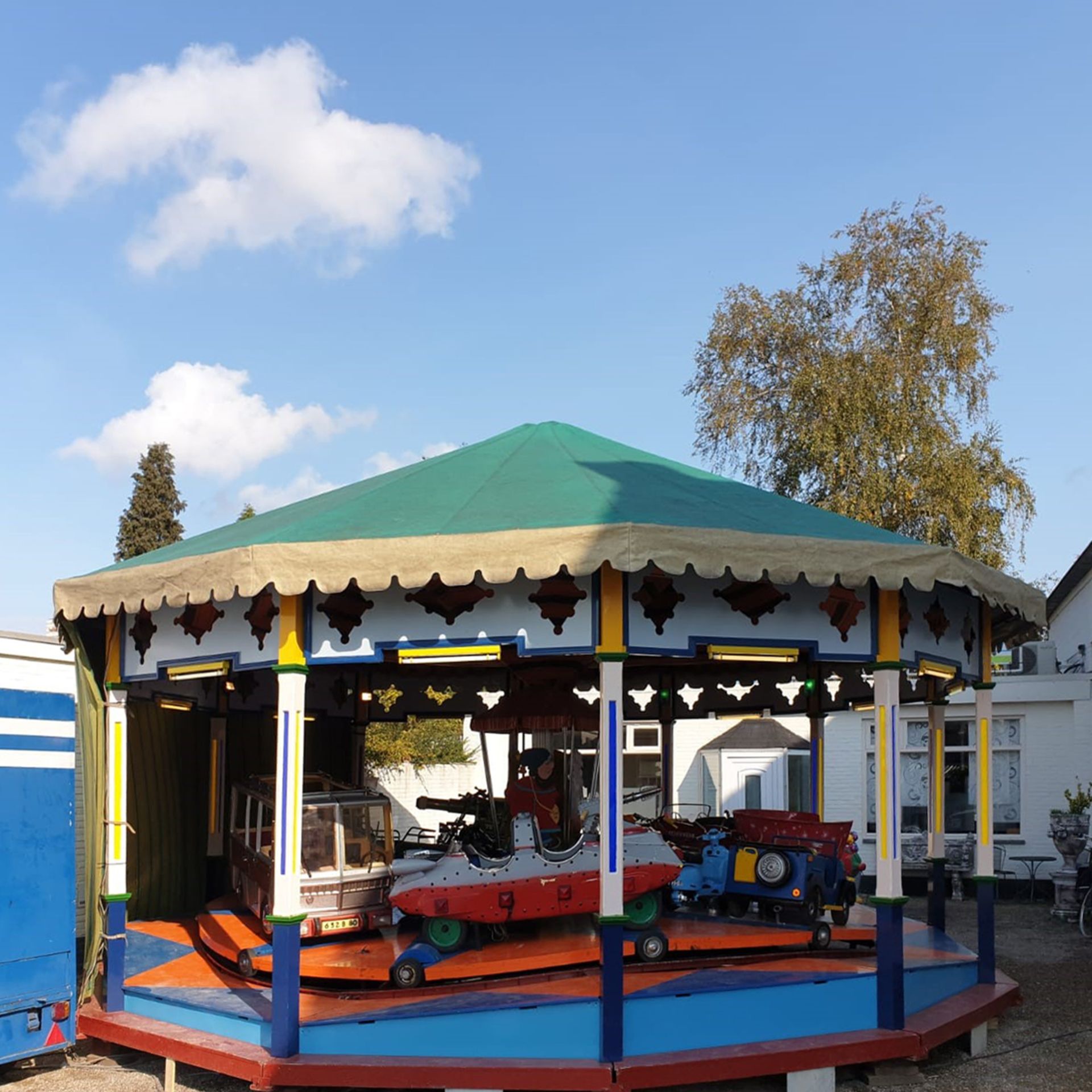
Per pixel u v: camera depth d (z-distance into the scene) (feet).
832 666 42.01
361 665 43.52
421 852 28.71
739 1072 24.03
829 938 29.76
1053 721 61.16
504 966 26.99
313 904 29.76
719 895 31.81
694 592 25.39
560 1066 23.38
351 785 46.60
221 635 27.68
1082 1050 29.09
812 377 75.36
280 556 24.29
